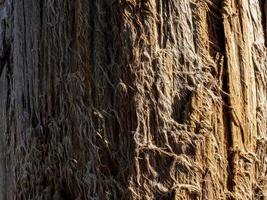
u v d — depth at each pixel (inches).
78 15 94.7
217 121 90.7
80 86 93.4
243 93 93.0
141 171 88.9
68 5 96.7
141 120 89.5
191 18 92.0
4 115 110.1
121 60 91.1
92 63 93.1
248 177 91.5
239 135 91.7
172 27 91.4
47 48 99.3
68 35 96.3
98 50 92.6
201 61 91.4
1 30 112.7
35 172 98.7
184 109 89.7
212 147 89.7
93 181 91.3
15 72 105.3
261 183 92.6
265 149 93.5
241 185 90.7
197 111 89.6
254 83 94.4
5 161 109.3
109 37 92.4
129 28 91.2
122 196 89.4
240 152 91.1
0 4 116.2
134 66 90.4
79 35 94.2
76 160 93.4
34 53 101.5
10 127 107.5
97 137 91.3
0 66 112.0
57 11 98.2
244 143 92.0
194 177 88.7
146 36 90.9
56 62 97.6
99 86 92.0
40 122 99.3
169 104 89.8
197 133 89.3
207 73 91.1
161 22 91.4
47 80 98.7
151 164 88.9
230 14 93.2
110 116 91.1
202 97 90.0
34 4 102.5
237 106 91.9
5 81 110.8
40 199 97.0
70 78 95.0
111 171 90.4
